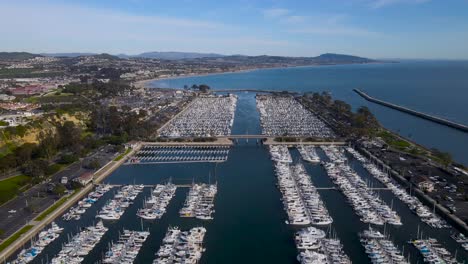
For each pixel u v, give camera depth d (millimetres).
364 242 181375
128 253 174625
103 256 173750
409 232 192625
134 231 194250
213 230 198000
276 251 178500
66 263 167000
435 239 183250
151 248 180875
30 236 190125
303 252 172125
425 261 166125
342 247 178500
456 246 179000
